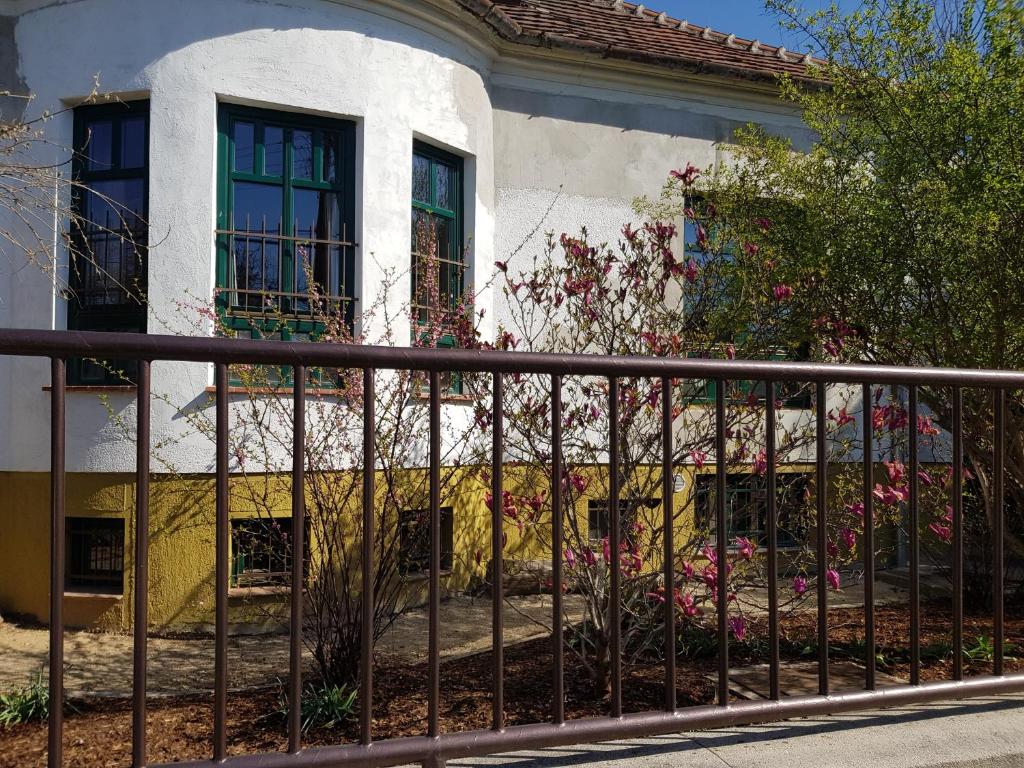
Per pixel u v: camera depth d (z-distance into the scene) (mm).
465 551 6602
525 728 2482
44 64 6129
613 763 2512
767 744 2656
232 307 6129
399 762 2336
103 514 5922
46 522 6078
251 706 3529
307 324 6305
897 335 4793
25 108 6141
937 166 4590
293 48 6219
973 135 4445
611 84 7949
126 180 6145
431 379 2467
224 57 6055
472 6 6820
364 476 2420
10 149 5094
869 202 4859
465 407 6660
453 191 7293
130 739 3045
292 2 6219
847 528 4383
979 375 3029
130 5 6016
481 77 7375
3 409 6180
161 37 5992
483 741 2418
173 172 5969
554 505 2572
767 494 2871
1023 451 4891
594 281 4520
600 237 7844
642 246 4637
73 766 2764
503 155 7613
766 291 4750
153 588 5828
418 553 4637
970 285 4523
